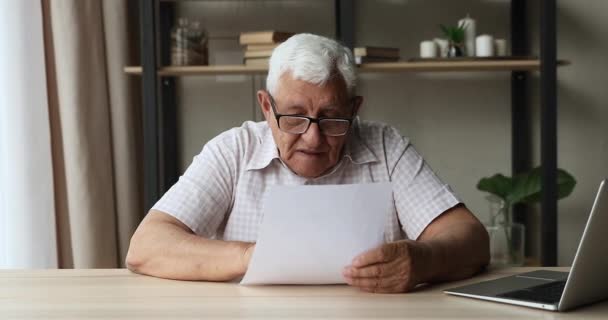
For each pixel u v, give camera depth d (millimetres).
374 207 1157
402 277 1148
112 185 2578
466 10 2795
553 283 1166
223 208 1656
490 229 2482
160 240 1351
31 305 1088
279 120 1465
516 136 2791
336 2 2604
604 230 971
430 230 1559
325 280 1206
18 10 2301
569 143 2840
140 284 1250
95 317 1006
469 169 2857
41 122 2365
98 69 2527
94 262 2492
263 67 2463
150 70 2434
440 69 2518
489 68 2506
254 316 999
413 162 1665
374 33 2814
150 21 2420
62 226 2547
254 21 2842
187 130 2883
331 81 1431
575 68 2818
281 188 1150
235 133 1702
